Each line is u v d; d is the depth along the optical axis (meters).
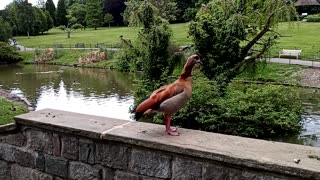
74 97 29.28
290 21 20.58
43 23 95.75
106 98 28.47
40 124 4.11
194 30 20.16
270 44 20.83
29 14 90.75
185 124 18.34
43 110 4.62
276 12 19.95
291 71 32.22
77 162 3.97
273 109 18.08
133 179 3.64
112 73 43.47
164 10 53.25
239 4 21.00
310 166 2.80
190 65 3.46
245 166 3.01
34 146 4.25
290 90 20.09
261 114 17.27
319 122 19.28
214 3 21.16
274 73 31.88
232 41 20.00
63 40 73.62
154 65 21.78
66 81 38.25
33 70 48.75
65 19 112.81
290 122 17.56
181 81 3.50
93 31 90.06
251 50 21.44
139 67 23.75
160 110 3.43
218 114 17.86
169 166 3.42
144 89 21.61
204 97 18.22
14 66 54.44
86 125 3.96
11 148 4.43
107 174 3.80
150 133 3.66
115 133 3.67
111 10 102.44
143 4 21.98
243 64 20.92
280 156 3.02
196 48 20.45
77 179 4.00
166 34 21.45
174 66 21.94
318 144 15.82
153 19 22.17
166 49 21.59
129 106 24.81
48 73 45.28
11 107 22.08
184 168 3.34
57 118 4.24
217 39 20.12
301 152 3.11
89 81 37.81
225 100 18.41
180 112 17.83
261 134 17.23
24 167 4.36
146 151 3.53
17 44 72.81
